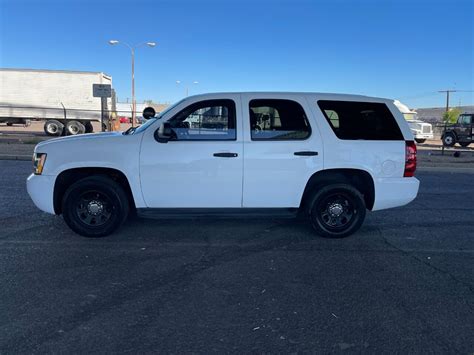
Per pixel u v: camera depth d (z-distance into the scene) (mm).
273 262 4926
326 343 3195
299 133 5633
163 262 4852
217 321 3500
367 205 6016
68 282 4234
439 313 3717
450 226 6773
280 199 5652
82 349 3045
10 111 26906
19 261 4789
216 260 4953
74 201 5570
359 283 4359
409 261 5062
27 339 3162
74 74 27031
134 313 3609
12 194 8383
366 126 5781
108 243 5500
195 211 5633
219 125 5551
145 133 5523
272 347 3125
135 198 5539
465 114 27609
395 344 3197
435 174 13914
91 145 5461
